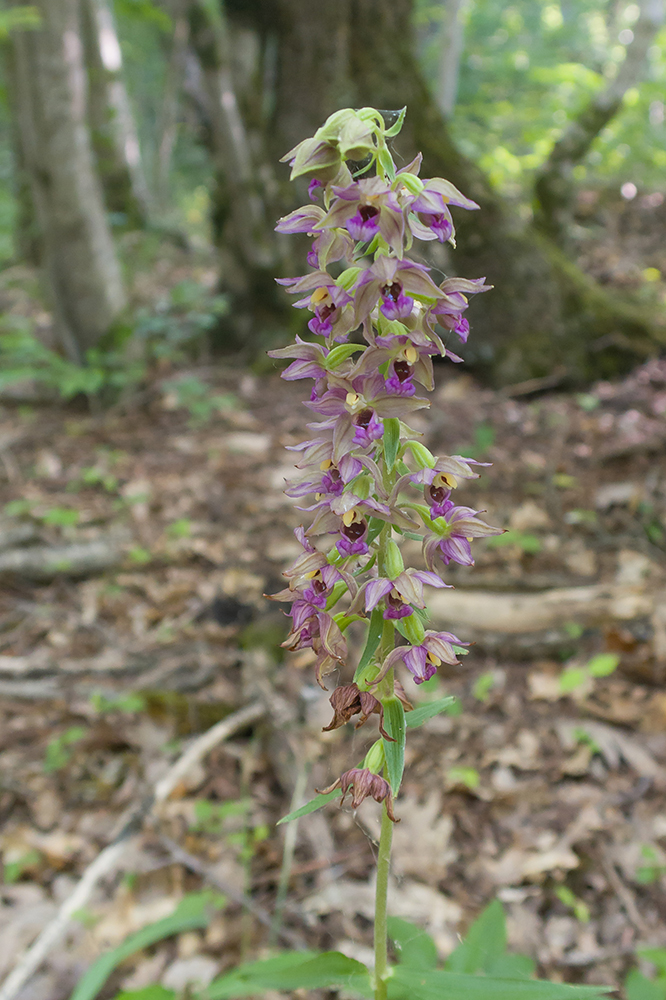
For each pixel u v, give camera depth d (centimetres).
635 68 823
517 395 739
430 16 1516
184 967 289
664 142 1253
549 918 302
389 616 164
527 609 432
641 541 505
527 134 1193
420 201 150
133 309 826
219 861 328
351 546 162
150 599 494
